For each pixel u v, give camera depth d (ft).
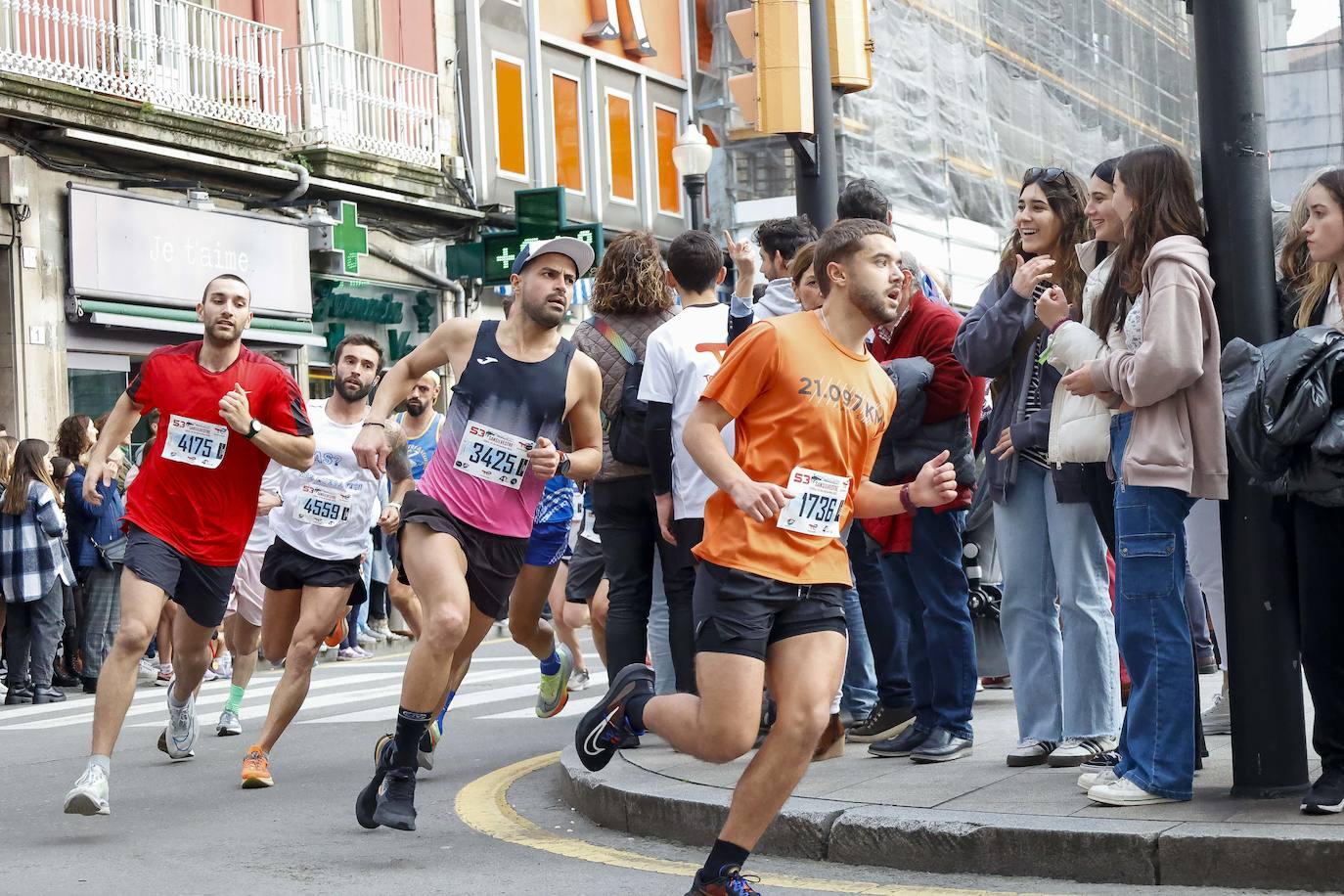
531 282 22.85
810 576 17.02
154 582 25.27
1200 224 20.10
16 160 65.92
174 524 26.03
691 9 113.29
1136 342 19.69
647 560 27.68
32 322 66.49
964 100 122.31
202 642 30.89
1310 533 19.10
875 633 26.84
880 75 111.96
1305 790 20.02
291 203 79.20
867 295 17.16
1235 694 20.17
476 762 30.68
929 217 117.19
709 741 17.04
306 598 29.37
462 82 92.63
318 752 33.06
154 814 25.90
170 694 31.81
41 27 69.41
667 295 27.78
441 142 90.22
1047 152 134.00
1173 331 19.11
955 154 120.67
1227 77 20.31
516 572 23.22
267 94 78.38
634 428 27.07
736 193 114.73
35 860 22.34
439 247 89.66
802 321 17.31
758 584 16.83
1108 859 18.30
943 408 24.22
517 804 25.80
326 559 29.53
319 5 84.23
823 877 19.25
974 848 19.06
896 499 17.93
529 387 22.86
